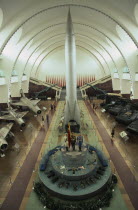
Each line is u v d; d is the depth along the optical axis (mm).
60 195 11180
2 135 18594
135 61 30688
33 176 13469
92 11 25500
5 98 31703
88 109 32875
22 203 10961
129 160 15242
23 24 25031
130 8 19812
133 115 24797
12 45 29109
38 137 20594
